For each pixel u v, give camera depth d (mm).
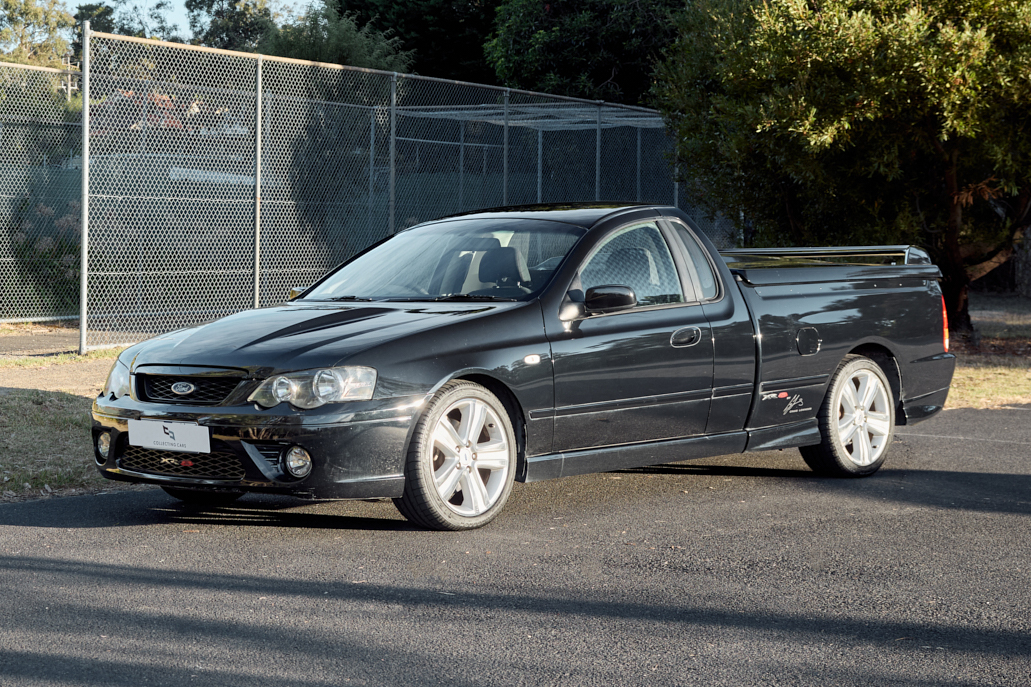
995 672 3514
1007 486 6629
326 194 14328
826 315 6789
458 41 26984
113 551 4969
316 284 6570
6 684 3328
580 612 4129
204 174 13492
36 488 6352
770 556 4973
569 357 5617
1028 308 20703
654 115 17391
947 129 12258
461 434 5355
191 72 13141
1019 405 10203
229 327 5590
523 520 5668
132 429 5293
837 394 6812
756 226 15383
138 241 13398
